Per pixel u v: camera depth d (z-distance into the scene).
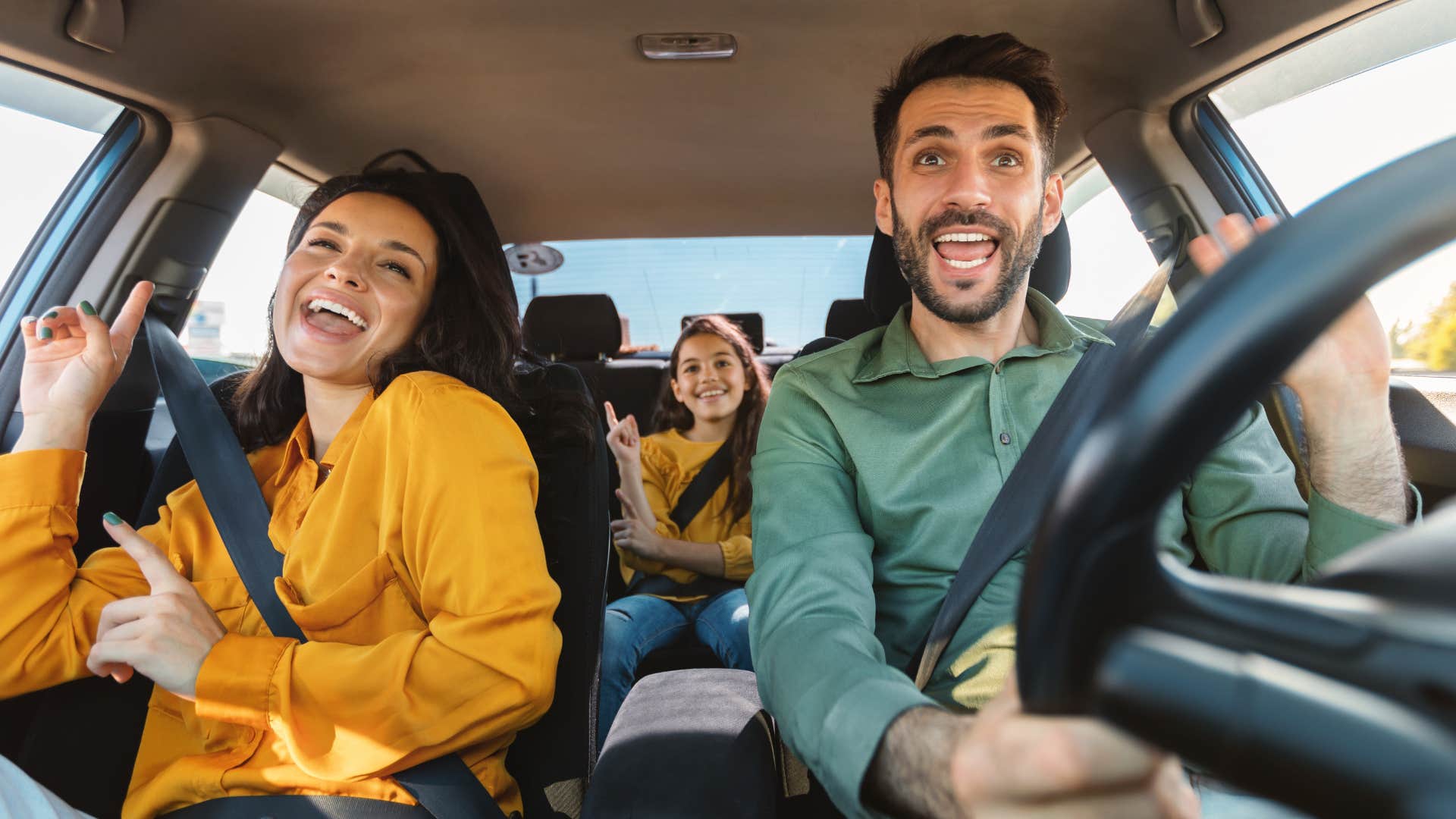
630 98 1.96
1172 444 0.33
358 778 1.02
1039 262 1.58
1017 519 1.13
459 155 2.18
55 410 1.26
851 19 1.69
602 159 2.26
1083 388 1.18
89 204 1.78
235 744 1.13
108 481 1.75
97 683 1.27
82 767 1.23
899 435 1.28
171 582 1.09
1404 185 0.33
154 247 1.83
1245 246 0.36
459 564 1.09
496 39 1.71
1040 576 0.35
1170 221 1.93
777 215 2.67
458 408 1.18
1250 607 0.32
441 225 1.37
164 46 1.59
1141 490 0.33
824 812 1.10
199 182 1.83
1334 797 0.28
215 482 1.26
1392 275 0.34
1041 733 0.38
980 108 1.29
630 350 3.88
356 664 1.03
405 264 1.32
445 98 1.91
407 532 1.13
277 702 1.02
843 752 0.78
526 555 1.12
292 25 1.62
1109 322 1.42
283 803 1.05
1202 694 0.31
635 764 0.97
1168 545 1.21
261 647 1.05
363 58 1.74
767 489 1.32
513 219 2.60
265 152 1.91
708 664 2.13
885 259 1.70
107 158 1.79
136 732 1.28
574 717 1.22
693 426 2.75
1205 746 0.31
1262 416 1.26
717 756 0.98
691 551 2.34
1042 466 1.15
